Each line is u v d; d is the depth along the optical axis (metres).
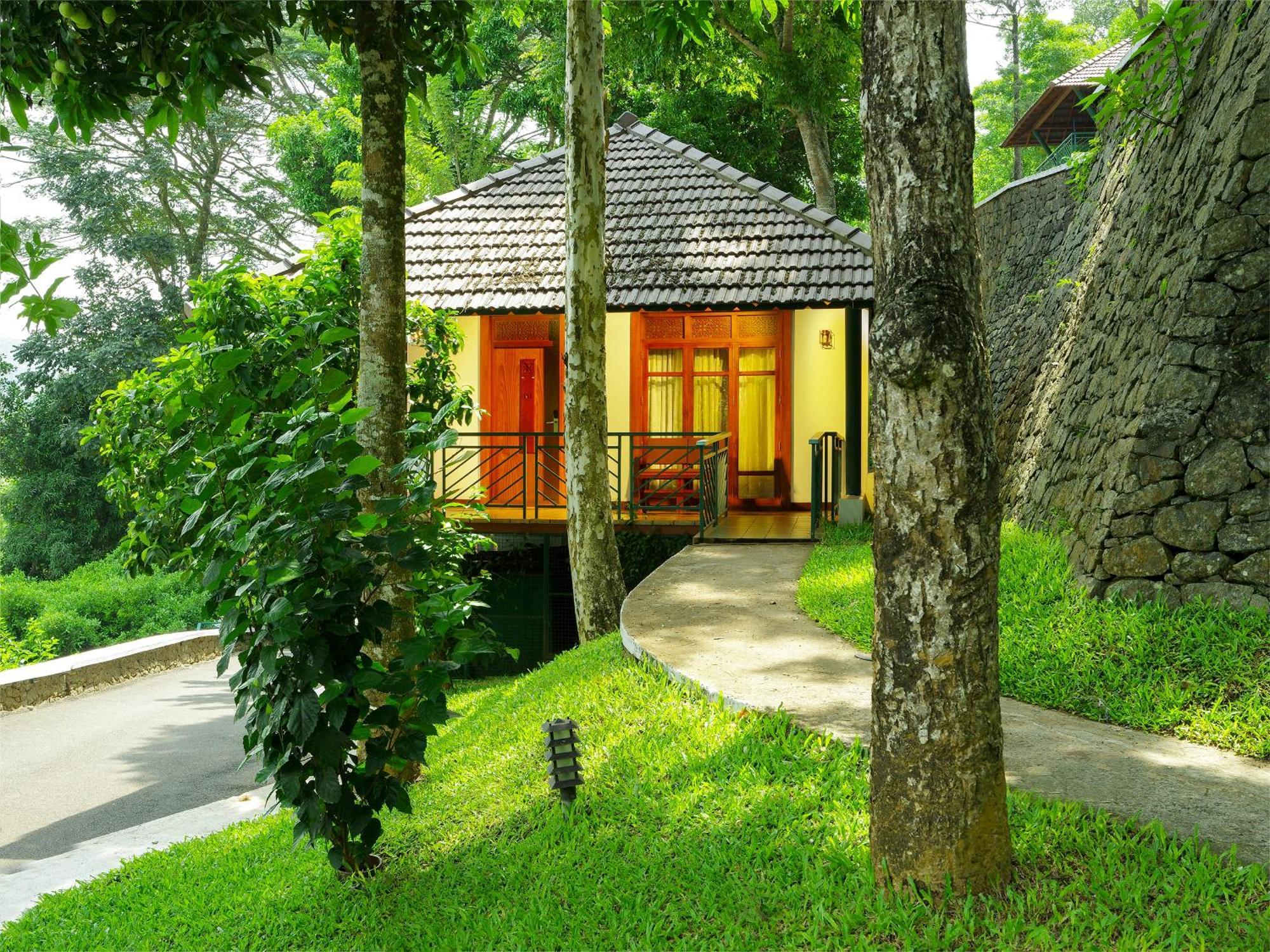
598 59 9.40
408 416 6.30
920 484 3.53
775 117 24.95
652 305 13.06
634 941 3.73
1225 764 4.66
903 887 3.65
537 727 6.21
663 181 15.65
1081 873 3.69
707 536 11.95
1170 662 5.70
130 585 21.61
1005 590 7.07
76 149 29.58
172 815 7.12
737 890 3.89
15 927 5.02
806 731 5.05
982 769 3.60
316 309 8.98
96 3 5.26
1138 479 6.64
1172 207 8.07
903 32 3.49
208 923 4.70
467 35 7.06
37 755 8.91
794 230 14.15
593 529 9.48
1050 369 11.60
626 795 4.84
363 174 6.22
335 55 28.05
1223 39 8.09
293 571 4.03
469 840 4.96
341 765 4.43
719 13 17.17
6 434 27.14
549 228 14.79
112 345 26.73
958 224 3.51
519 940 3.87
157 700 11.14
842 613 7.50
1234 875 3.53
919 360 3.44
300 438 4.28
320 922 4.43
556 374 14.25
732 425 14.61
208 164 32.34
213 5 5.57
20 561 26.33
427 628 4.82
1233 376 6.46
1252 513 6.12
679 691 6.07
